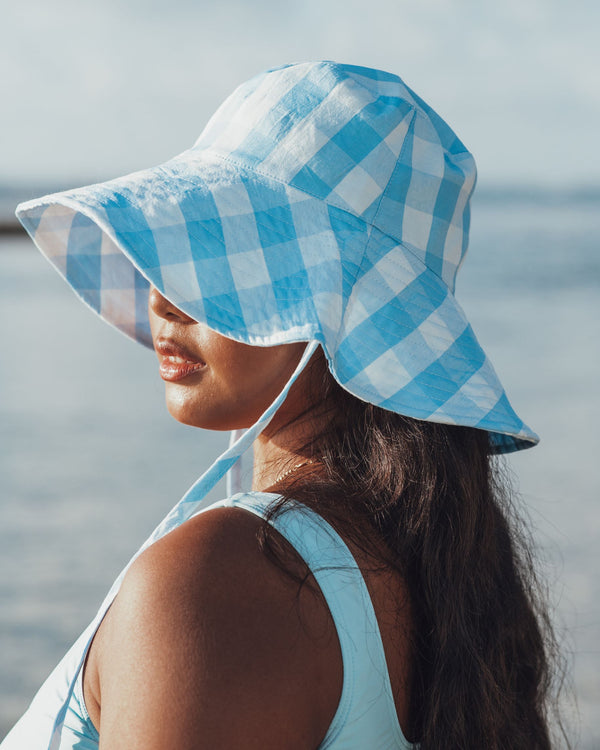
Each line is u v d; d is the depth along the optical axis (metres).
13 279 25.36
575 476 7.30
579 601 4.76
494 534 1.13
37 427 9.88
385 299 1.04
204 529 0.87
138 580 0.84
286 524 0.91
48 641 5.00
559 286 21.36
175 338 1.07
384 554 0.99
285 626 0.84
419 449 1.05
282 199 1.04
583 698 3.70
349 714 0.88
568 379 11.27
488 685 1.05
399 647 0.98
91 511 7.14
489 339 14.42
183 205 1.02
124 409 10.73
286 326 0.97
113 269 1.56
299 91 1.10
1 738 4.02
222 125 1.13
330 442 1.07
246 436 0.91
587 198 86.81
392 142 1.09
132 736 0.80
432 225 1.12
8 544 6.42
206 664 0.80
